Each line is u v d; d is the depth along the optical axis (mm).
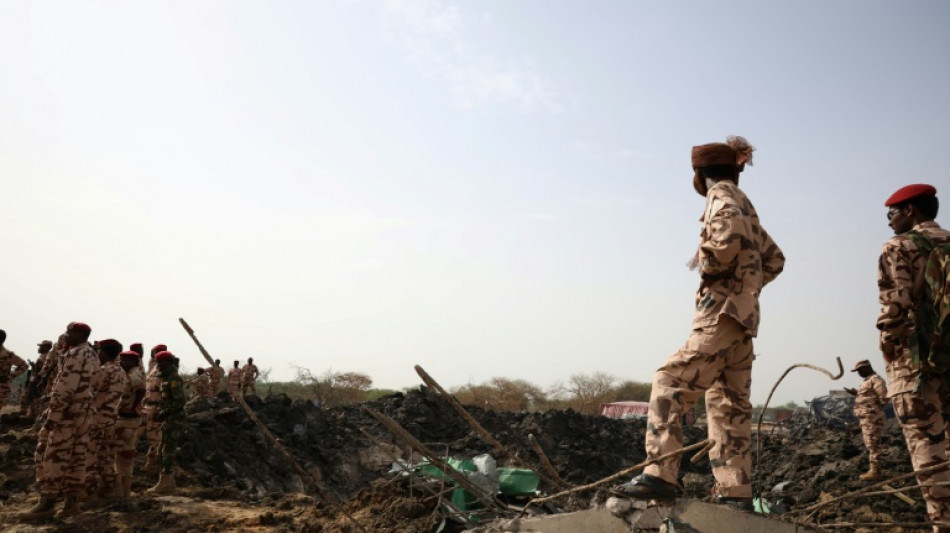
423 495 8922
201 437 15352
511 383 54719
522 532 4359
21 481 11070
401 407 23500
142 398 10953
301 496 11625
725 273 4301
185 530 8766
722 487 4445
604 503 4387
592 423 29000
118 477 10594
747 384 4465
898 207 5543
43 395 15555
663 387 4246
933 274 4883
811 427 26734
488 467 8625
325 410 22516
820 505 4227
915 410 5152
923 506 10297
